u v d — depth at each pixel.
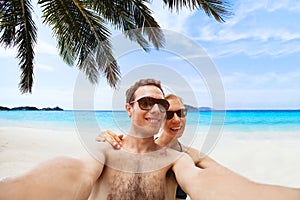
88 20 3.79
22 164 7.83
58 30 4.22
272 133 12.41
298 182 7.89
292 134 12.40
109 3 3.55
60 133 11.70
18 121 13.81
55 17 4.06
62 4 3.91
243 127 12.59
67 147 9.48
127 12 3.56
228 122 12.95
